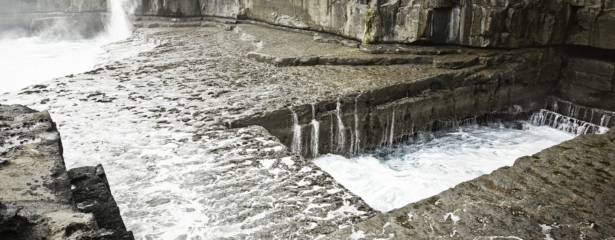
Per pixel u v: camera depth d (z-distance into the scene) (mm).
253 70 14008
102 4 30969
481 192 5648
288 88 11852
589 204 5332
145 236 5441
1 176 2900
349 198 6340
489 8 14562
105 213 3160
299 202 6211
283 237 5391
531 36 15062
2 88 16609
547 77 15633
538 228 4852
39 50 25812
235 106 10344
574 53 16078
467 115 14078
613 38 14117
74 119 9438
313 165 7453
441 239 4641
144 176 6984
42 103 10461
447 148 12391
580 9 14961
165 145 8188
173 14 26625
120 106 10367
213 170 7207
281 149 8102
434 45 15992
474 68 13914
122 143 8234
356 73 13500
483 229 4824
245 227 5617
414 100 12523
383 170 10578
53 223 2504
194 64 14922
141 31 23797
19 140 3420
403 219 5043
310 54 15383
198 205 6148
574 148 6977
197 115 9766
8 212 2461
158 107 10312
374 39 16312
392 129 12297
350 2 17422
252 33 20938
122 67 14500
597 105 14695
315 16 19828
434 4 15164
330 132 11086
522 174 6121
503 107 14844
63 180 2979
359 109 11461
